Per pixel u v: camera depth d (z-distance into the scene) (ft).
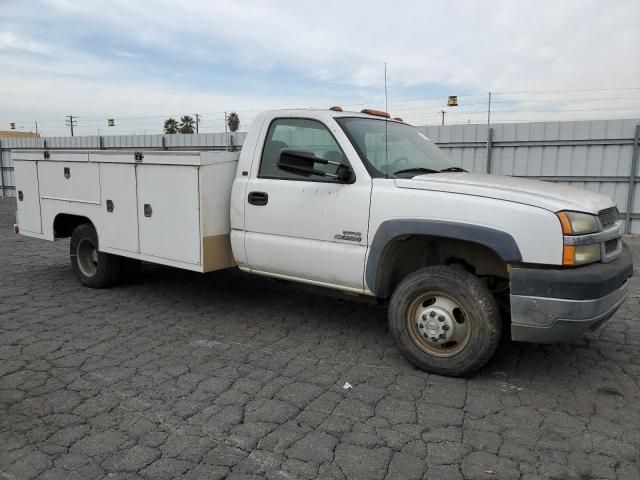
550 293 11.70
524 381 13.23
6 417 11.15
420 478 9.23
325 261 14.84
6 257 28.30
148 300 20.06
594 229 12.13
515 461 9.77
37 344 15.37
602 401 12.21
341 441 10.36
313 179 15.08
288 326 17.38
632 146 38.58
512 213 12.02
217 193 16.74
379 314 18.78
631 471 9.50
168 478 9.11
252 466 9.49
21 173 23.08
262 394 12.35
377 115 17.53
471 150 44.60
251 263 16.63
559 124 40.68
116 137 66.85
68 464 9.49
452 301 13.08
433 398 12.25
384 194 13.70
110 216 19.49
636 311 19.25
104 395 12.20
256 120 16.74
